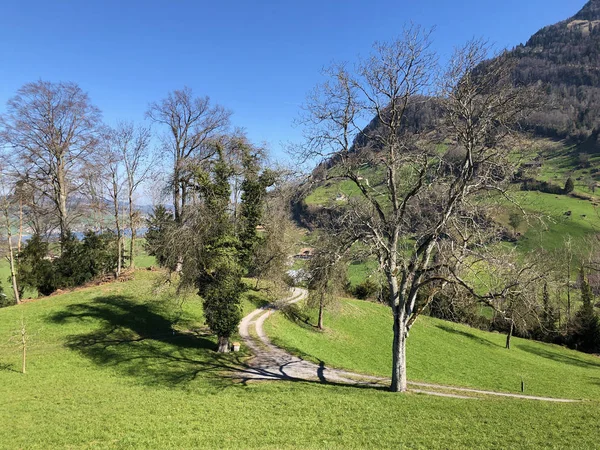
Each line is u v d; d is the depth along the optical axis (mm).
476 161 18266
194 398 18625
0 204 37344
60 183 41281
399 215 20172
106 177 41125
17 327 29266
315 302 41469
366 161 20812
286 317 42531
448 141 19141
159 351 27031
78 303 34469
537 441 13141
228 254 26094
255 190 27469
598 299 61531
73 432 14164
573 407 18438
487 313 62656
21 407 17047
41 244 41656
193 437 13672
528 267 17812
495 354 45469
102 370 23094
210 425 14898
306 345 35469
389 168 20234
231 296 27406
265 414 16250
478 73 17750
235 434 13969
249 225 27609
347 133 21078
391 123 20156
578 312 56562
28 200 40062
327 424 15031
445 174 19719
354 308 50719
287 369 26172
